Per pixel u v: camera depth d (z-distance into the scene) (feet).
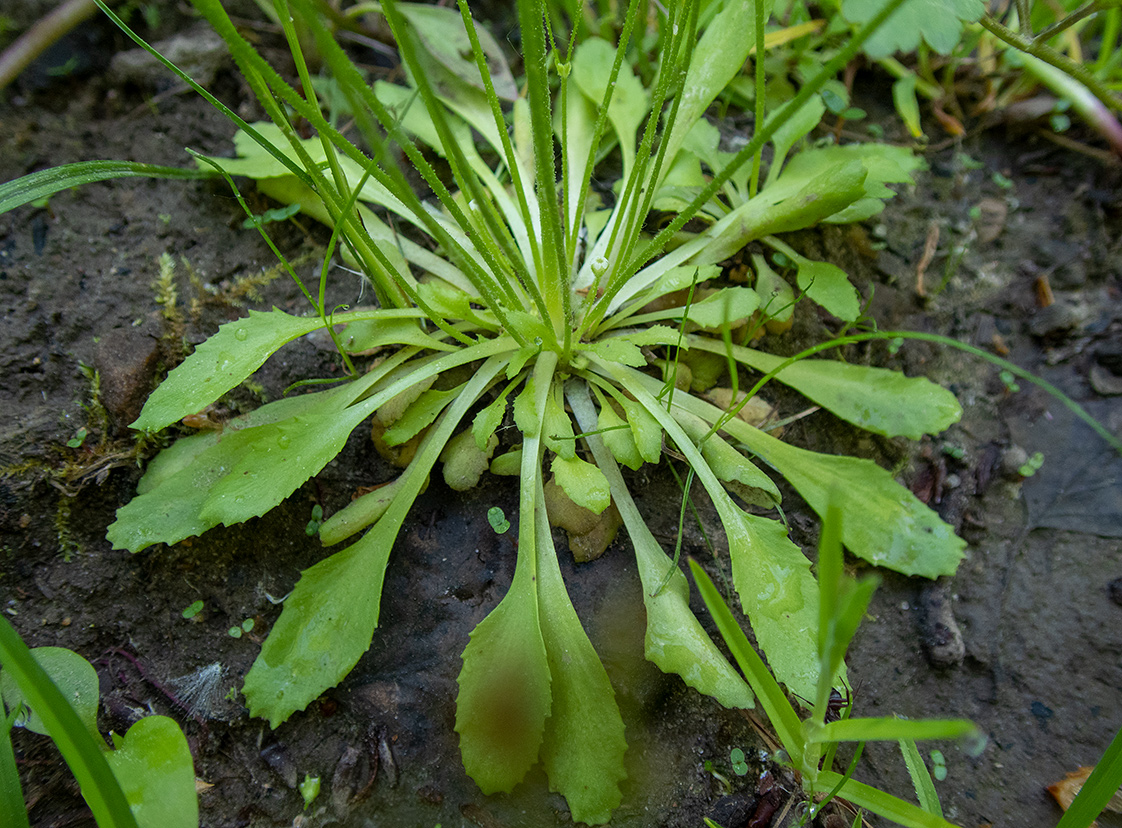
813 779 0.21
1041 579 0.29
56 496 0.25
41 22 0.30
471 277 0.23
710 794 0.24
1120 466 0.30
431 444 0.25
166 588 0.25
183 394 0.23
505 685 0.22
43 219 0.30
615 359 0.24
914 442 0.30
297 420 0.25
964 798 0.25
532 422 0.25
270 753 0.24
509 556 0.26
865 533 0.26
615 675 0.25
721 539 0.27
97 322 0.28
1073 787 0.25
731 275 0.30
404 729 0.24
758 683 0.19
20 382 0.27
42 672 0.17
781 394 0.29
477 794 0.24
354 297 0.30
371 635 0.23
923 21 0.25
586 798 0.21
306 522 0.27
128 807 0.18
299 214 0.31
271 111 0.20
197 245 0.30
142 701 0.24
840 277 0.28
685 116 0.30
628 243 0.25
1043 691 0.27
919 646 0.27
